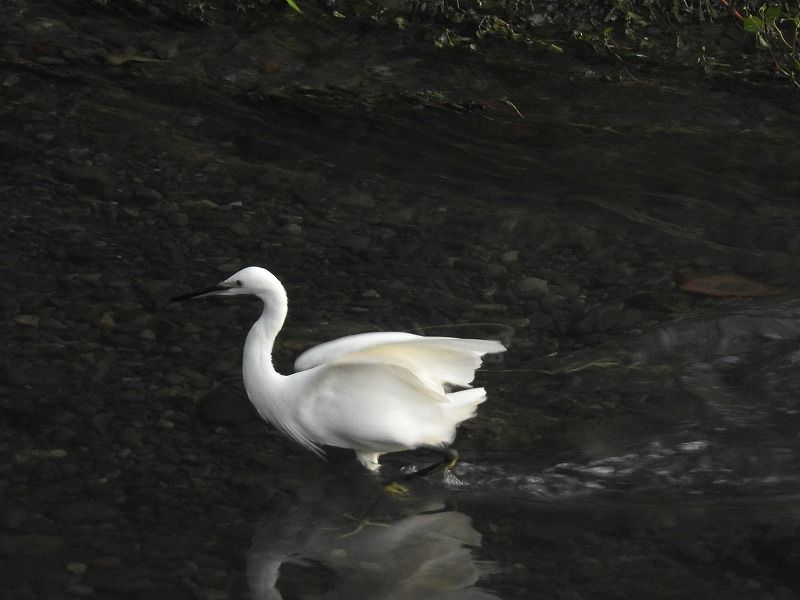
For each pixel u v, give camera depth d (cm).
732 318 1134
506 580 768
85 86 1534
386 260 1222
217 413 952
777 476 907
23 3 1730
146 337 1052
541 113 1535
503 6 1761
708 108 1557
